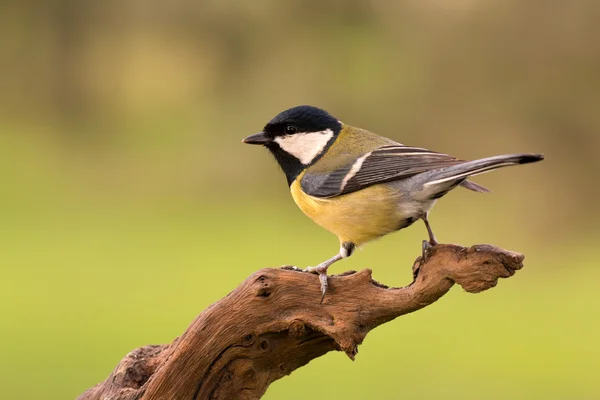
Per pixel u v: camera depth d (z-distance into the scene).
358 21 18.91
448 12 18.47
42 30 22.81
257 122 18.83
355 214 6.35
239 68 19.89
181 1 20.69
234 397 5.95
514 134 17.86
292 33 19.44
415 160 6.16
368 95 18.50
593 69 17.72
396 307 5.67
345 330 5.69
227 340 5.82
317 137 6.81
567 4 17.83
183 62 21.02
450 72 18.31
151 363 6.09
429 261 5.59
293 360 6.02
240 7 19.66
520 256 5.31
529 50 17.98
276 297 5.76
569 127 17.69
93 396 6.07
